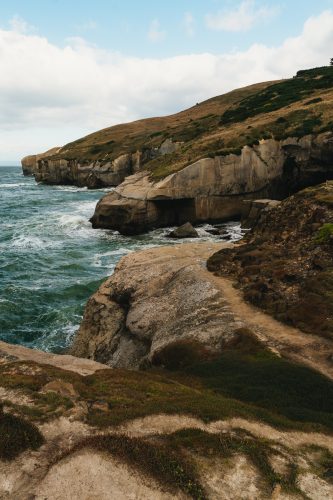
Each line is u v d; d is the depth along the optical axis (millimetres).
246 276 19734
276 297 17094
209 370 12906
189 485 6758
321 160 53281
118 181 96688
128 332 19734
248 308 17062
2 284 30016
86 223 50062
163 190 46094
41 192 90250
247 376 11945
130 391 10250
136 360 17984
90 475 6961
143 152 93875
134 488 6719
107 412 9094
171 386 11039
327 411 10273
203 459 7488
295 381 11352
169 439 8078
